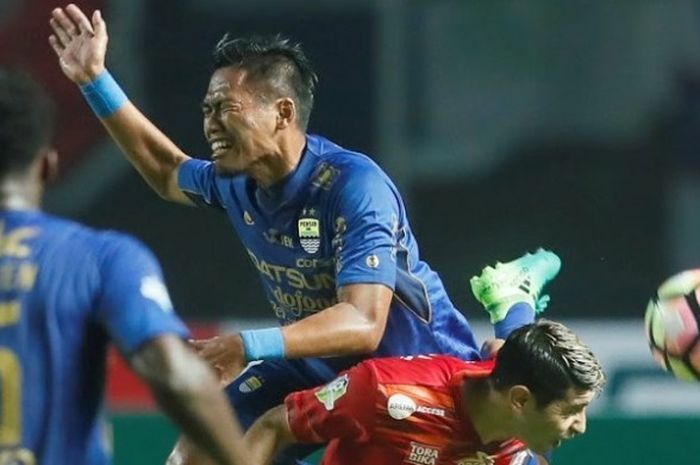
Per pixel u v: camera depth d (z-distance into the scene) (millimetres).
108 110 19719
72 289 12211
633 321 44250
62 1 45844
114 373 32500
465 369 17312
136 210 44938
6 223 12383
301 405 17500
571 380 16484
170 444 26469
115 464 26391
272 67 17812
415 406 17000
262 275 19016
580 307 45844
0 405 11953
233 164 17875
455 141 47625
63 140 45594
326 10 45656
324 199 17844
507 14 48062
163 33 45719
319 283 18297
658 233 48281
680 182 49000
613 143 49531
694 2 49719
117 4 45812
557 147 49375
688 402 34312
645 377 34688
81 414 12172
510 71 48312
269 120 17734
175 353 12016
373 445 17328
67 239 12406
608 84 49469
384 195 17750
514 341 16719
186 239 43875
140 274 12312
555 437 16938
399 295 18234
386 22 45781
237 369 16562
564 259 47500
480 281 20062
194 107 45406
